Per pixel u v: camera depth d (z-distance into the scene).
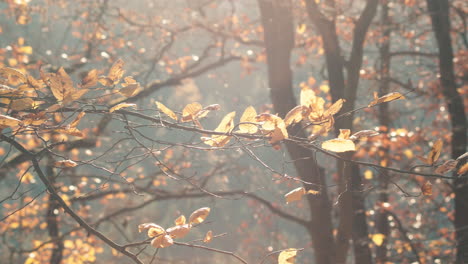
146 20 12.90
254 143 2.51
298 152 8.38
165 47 11.50
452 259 8.73
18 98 2.42
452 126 9.09
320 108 2.39
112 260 9.82
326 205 9.28
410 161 8.30
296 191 2.42
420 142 9.06
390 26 11.33
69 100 2.34
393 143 8.85
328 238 9.45
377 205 9.70
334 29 8.94
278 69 9.11
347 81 8.55
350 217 8.49
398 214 11.77
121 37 11.77
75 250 9.42
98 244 9.98
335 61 8.78
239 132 2.47
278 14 9.07
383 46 12.07
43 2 11.97
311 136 2.43
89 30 12.16
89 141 6.61
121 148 6.50
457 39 12.35
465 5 11.48
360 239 8.85
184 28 11.65
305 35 11.94
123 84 2.52
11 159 8.10
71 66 9.94
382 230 11.91
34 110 2.46
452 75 9.24
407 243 8.84
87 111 2.52
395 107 12.48
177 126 2.54
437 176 2.32
